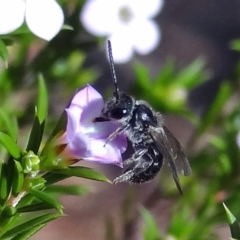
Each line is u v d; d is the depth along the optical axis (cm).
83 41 10
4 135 8
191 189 10
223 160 10
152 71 17
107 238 11
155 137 9
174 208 11
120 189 15
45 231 14
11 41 8
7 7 8
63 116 8
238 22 19
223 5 19
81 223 14
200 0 19
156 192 11
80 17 10
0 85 10
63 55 10
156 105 11
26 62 10
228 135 10
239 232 8
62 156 8
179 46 18
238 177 10
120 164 8
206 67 18
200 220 10
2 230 8
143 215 10
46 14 8
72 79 10
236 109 10
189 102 16
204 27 18
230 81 11
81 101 8
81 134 8
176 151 9
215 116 10
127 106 9
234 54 18
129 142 9
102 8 10
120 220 12
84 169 8
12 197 8
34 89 10
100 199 15
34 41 10
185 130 15
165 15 18
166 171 11
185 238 10
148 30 11
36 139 8
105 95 11
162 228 12
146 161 9
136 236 11
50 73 10
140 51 11
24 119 10
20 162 8
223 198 10
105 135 8
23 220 9
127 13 11
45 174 8
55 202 8
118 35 11
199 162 10
